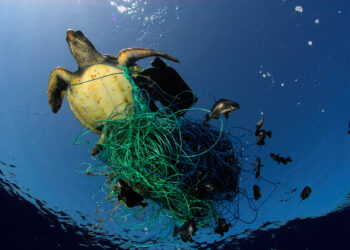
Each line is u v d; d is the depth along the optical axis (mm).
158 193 2619
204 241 5895
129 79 3078
